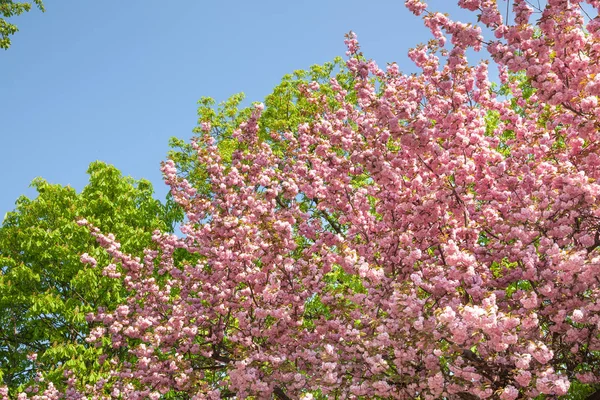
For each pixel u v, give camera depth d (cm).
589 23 693
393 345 679
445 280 689
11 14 1527
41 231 1708
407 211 838
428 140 765
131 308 1146
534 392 593
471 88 899
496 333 579
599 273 629
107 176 1970
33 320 1728
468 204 864
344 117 1081
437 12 773
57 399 1173
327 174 960
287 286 930
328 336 838
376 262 870
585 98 693
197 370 999
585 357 728
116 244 1128
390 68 1077
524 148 898
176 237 1196
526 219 770
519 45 709
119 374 1073
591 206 730
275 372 805
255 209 889
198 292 1024
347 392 717
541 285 720
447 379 663
